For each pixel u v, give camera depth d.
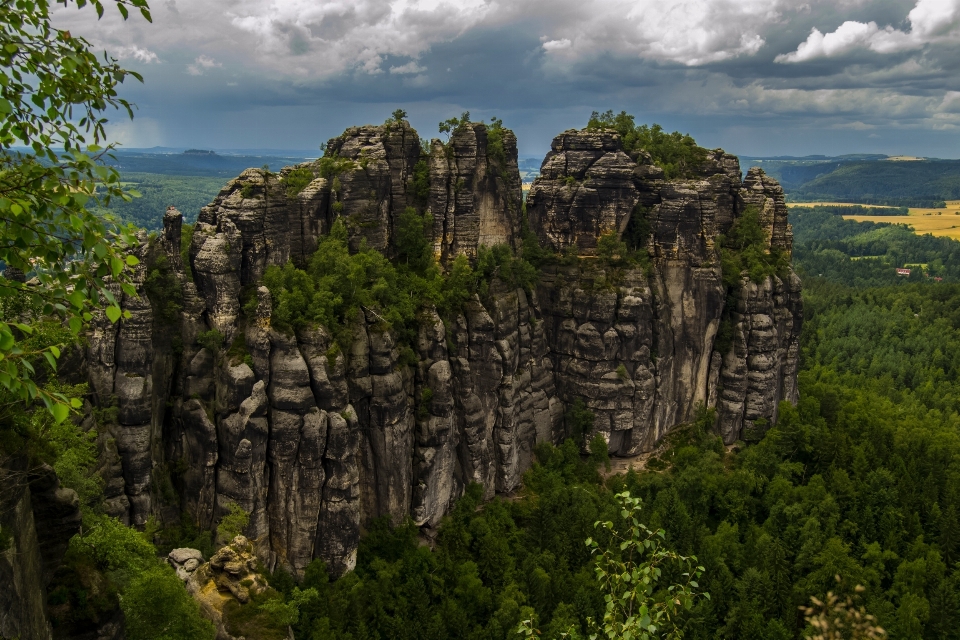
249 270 82.50
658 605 31.91
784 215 132.25
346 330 84.19
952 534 95.75
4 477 35.34
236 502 78.00
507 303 105.88
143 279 76.12
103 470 72.62
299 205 92.06
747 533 98.88
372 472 88.06
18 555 35.78
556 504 97.88
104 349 73.38
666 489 105.06
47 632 39.53
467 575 84.69
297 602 70.69
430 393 92.31
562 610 78.25
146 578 50.69
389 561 86.50
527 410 109.56
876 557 93.81
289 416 78.06
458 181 104.44
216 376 79.38
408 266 100.31
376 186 97.56
